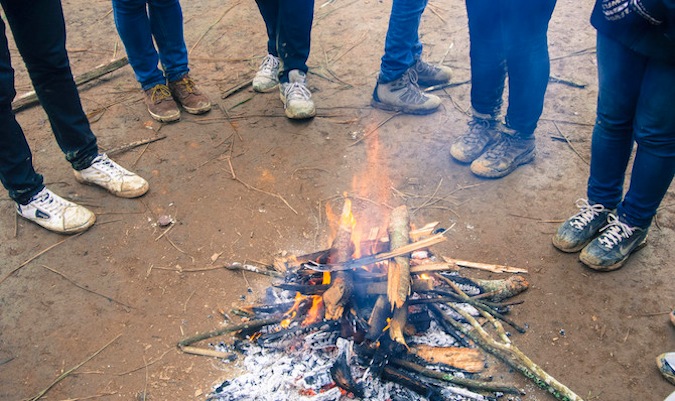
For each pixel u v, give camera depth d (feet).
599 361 8.38
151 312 9.27
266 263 10.04
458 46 15.87
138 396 8.09
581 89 13.97
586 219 9.88
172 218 11.03
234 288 9.59
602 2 7.80
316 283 8.42
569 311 9.06
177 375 8.32
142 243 10.52
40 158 12.53
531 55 10.12
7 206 11.28
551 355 8.47
